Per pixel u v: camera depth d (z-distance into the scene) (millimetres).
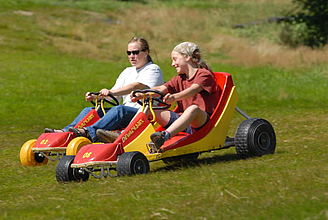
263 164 17828
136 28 89750
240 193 13539
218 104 19797
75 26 88125
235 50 78812
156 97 19859
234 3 119812
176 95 18516
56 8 100125
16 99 45844
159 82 21359
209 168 17625
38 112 41969
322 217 11242
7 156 24672
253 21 99062
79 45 76312
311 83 55438
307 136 25844
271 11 103812
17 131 33719
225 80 20188
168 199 13430
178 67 19422
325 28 82375
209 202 12867
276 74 61344
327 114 35688
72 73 59000
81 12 99500
